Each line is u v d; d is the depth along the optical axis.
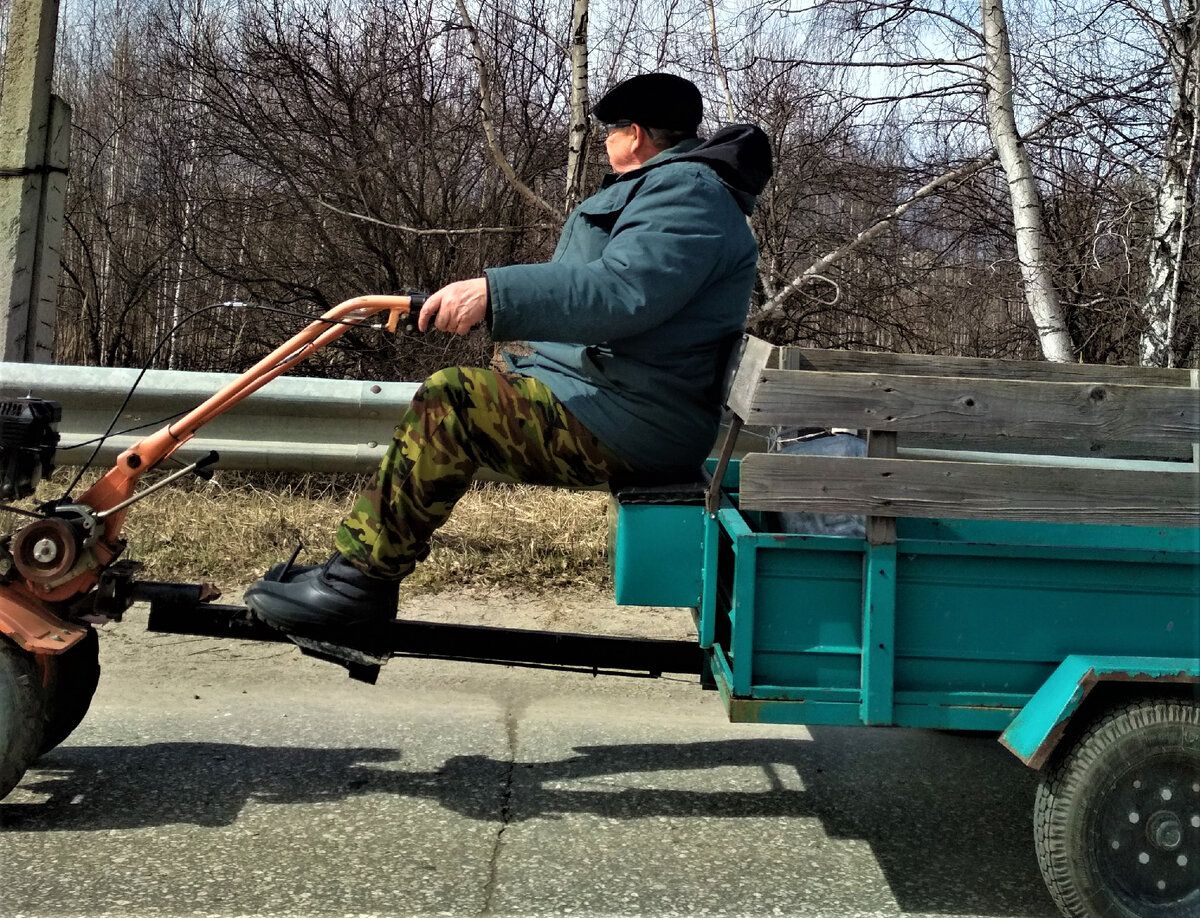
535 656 3.33
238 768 3.40
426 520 2.95
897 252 9.13
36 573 2.87
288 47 8.63
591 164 8.70
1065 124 7.44
